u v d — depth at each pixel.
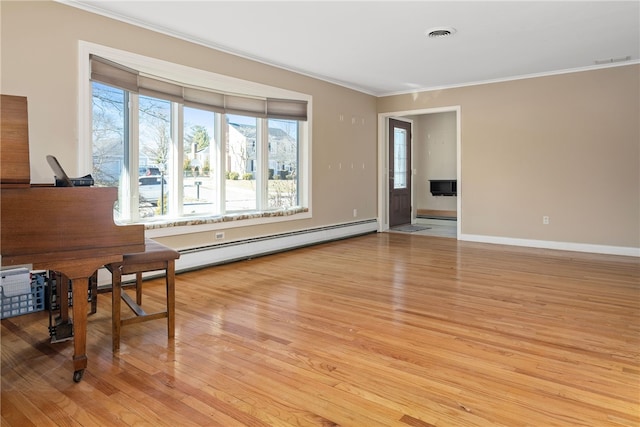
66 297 2.68
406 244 6.29
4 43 3.14
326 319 2.99
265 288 3.80
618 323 2.89
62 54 3.44
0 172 1.87
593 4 3.60
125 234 2.18
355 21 3.93
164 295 3.59
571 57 5.16
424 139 9.42
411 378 2.11
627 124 5.37
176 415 1.78
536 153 6.01
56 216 2.00
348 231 6.83
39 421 1.74
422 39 4.45
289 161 5.98
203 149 4.91
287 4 3.55
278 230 5.61
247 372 2.18
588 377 2.12
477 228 6.57
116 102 4.00
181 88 4.53
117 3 3.52
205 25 4.04
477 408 1.83
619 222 5.47
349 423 1.72
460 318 3.01
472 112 6.52
